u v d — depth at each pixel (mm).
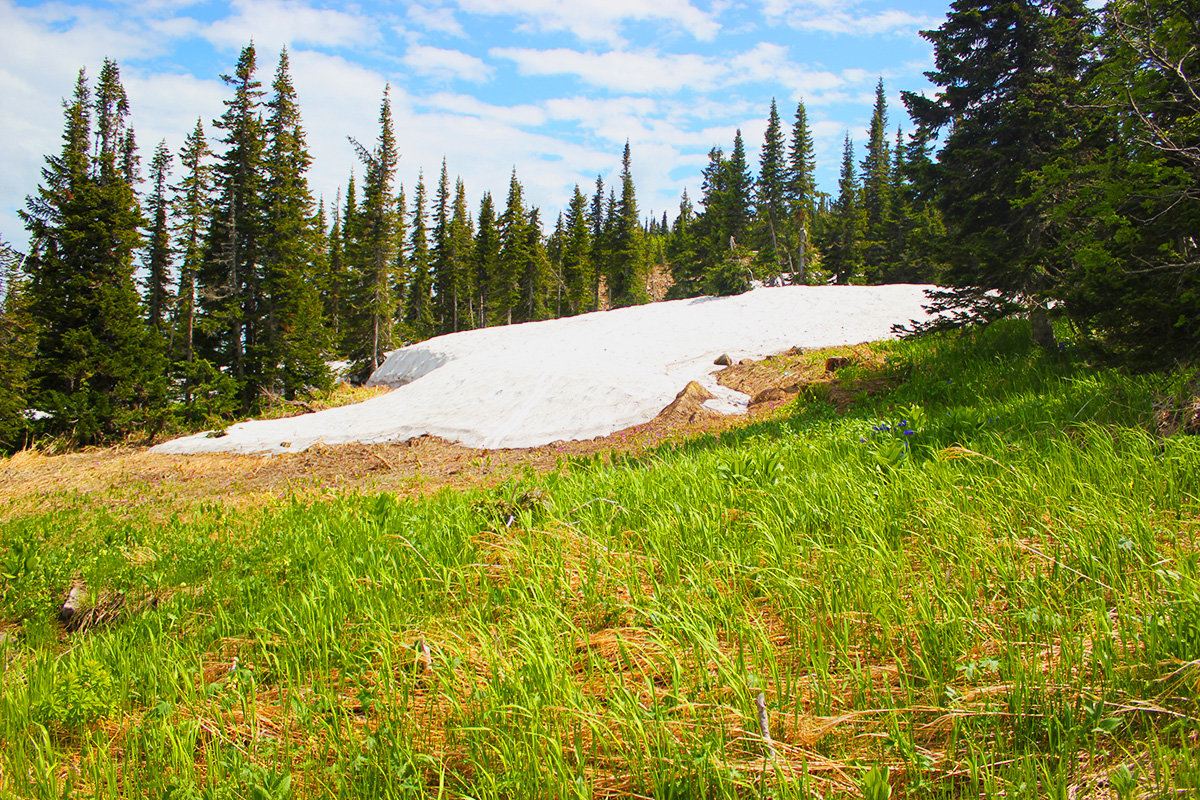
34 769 3307
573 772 2787
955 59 13250
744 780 2604
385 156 44062
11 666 5047
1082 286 7719
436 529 6703
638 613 4207
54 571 7641
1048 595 3607
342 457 17297
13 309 25703
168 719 3703
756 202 54438
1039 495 4832
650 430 15617
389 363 38781
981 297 13180
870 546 4406
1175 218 7156
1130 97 7223
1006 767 2500
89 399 25594
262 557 7367
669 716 3084
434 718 3445
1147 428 6121
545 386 20016
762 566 4531
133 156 39812
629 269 68625
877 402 13180
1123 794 2162
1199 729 2480
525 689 3359
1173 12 7188
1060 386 9281
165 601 6480
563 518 6254
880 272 52062
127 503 13648
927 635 3367
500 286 64562
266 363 32594
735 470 6543
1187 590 3217
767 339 24312
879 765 2596
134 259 29688
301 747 3385
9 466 20016
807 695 3225
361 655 4285
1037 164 12148
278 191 33062
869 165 65812
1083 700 2730
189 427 27938
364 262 46719
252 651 4883
